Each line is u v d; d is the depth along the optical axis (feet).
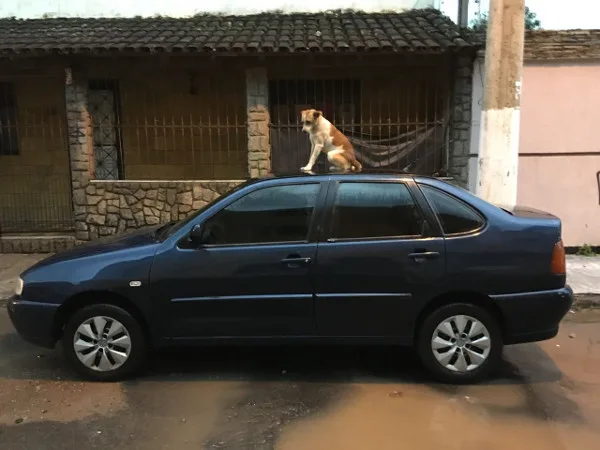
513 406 13.12
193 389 14.16
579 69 26.35
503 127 20.11
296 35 27.40
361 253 13.91
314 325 14.15
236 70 29.09
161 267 14.05
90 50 25.36
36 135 34.06
